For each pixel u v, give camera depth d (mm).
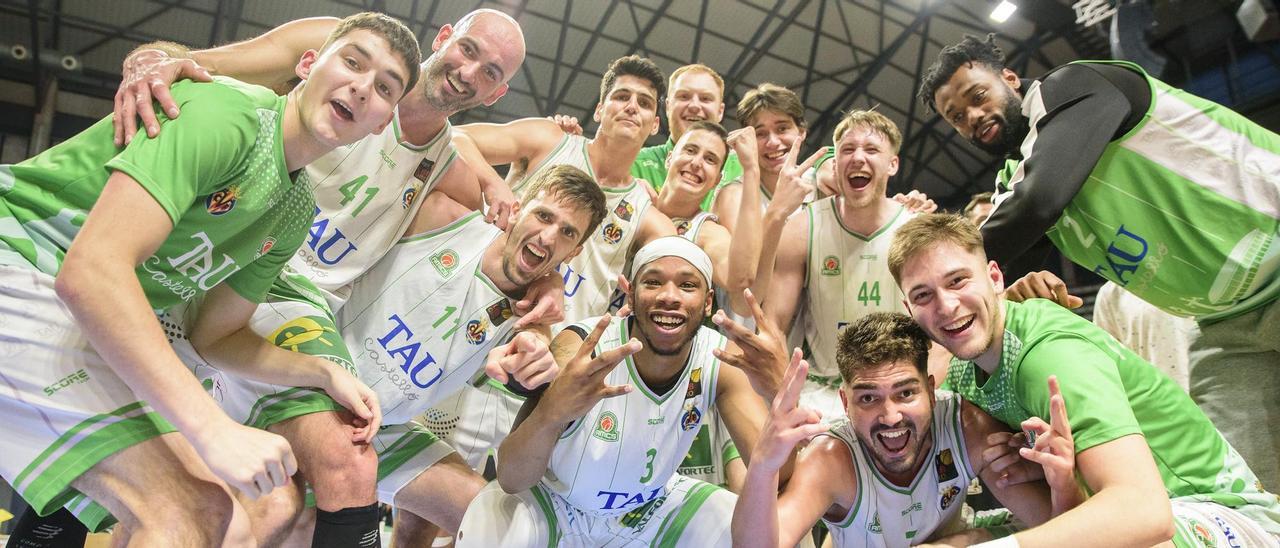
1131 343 3953
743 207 3664
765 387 2689
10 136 12523
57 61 11562
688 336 2727
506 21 2984
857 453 2750
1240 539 2400
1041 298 2934
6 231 1923
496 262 3016
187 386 1796
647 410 2789
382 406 2992
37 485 1850
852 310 3777
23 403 1865
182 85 2035
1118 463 2236
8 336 1864
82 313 1711
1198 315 3240
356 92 2135
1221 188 2938
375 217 2996
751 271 3623
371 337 2990
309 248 2932
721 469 3543
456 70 2912
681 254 2725
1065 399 2398
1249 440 3070
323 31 3082
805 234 3902
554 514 2891
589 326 2953
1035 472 2654
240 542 1980
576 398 2441
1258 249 2908
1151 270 3119
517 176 4289
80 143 2020
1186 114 2984
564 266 3861
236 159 2029
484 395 3691
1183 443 2617
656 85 4188
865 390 2611
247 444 1811
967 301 2543
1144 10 7273
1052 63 12867
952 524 2900
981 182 15578
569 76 13125
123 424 1919
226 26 11617
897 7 12094
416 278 3031
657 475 2846
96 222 1771
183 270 2139
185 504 1920
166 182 1858
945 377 3318
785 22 12375
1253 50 11094
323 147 2193
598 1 11766
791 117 4523
